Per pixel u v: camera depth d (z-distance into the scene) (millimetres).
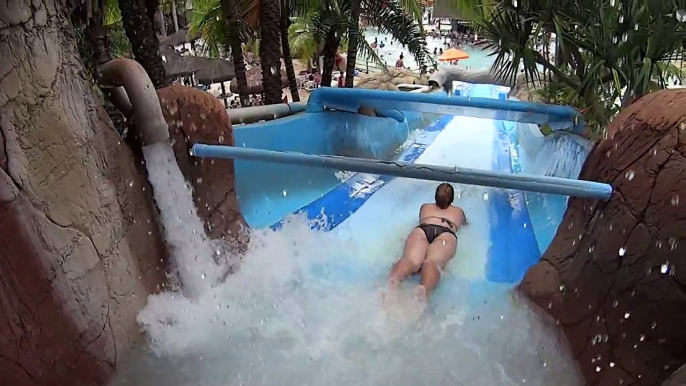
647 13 3820
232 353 2508
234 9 6902
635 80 3828
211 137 3088
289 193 4402
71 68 2355
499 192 4551
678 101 2311
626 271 2209
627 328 2150
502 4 4781
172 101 2980
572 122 4246
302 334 2668
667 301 1999
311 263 3369
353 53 8102
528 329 2646
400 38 8344
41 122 2025
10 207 1806
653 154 2238
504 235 3838
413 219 4117
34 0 2068
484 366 2445
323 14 7785
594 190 2414
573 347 2400
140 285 2590
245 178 4117
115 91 2850
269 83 6668
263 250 3418
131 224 2605
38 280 1908
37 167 1962
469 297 3002
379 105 5055
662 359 2006
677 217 2012
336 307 2896
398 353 2539
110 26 6199
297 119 4758
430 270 3104
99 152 2432
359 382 2361
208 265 3004
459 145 6164
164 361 2400
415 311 2840
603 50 4070
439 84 10367
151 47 5035
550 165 4406
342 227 3979
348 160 2764
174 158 2871
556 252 2896
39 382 1956
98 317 2184
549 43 4652
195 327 2633
